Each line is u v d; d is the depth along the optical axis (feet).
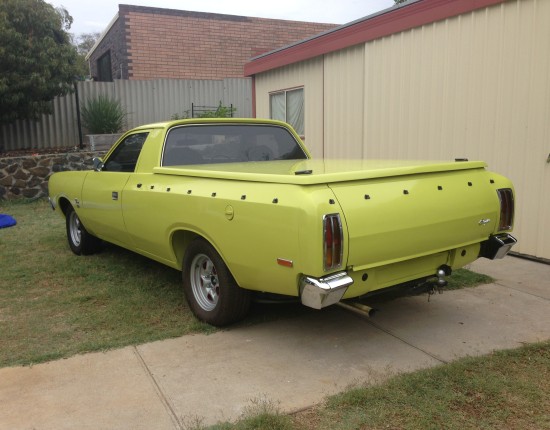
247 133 17.98
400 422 9.48
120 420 9.72
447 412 9.76
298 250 10.59
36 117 43.04
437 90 23.61
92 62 78.64
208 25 63.98
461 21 22.13
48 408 10.14
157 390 10.77
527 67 19.72
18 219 31.78
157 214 14.92
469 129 22.26
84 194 19.79
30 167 39.73
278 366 11.78
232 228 12.11
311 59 32.96
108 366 11.85
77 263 20.79
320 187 10.83
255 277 11.98
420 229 11.85
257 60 38.52
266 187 11.50
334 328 13.92
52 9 41.19
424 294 16.42
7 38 38.14
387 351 12.48
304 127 34.58
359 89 28.94
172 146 16.22
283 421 9.39
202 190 13.19
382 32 26.30
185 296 14.99
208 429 9.30
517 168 20.47
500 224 13.93
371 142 28.17
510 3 20.07
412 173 12.37
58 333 13.76
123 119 51.08
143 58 61.21
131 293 16.89
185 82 53.72
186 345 12.93
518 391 10.45
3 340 13.38
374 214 11.07
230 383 11.03
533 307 15.20
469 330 13.65
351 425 9.41
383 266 11.68
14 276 19.04
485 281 17.58
